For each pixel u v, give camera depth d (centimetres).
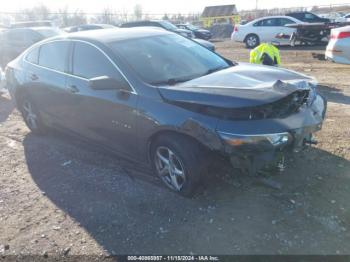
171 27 1902
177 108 317
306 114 324
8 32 1329
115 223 317
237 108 287
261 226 301
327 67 1031
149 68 366
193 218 317
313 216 309
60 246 294
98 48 390
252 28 1747
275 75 358
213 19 4572
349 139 458
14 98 542
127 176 395
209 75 369
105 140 403
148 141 348
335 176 368
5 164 449
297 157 411
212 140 295
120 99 358
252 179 368
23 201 362
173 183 348
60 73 439
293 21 1675
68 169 423
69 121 446
